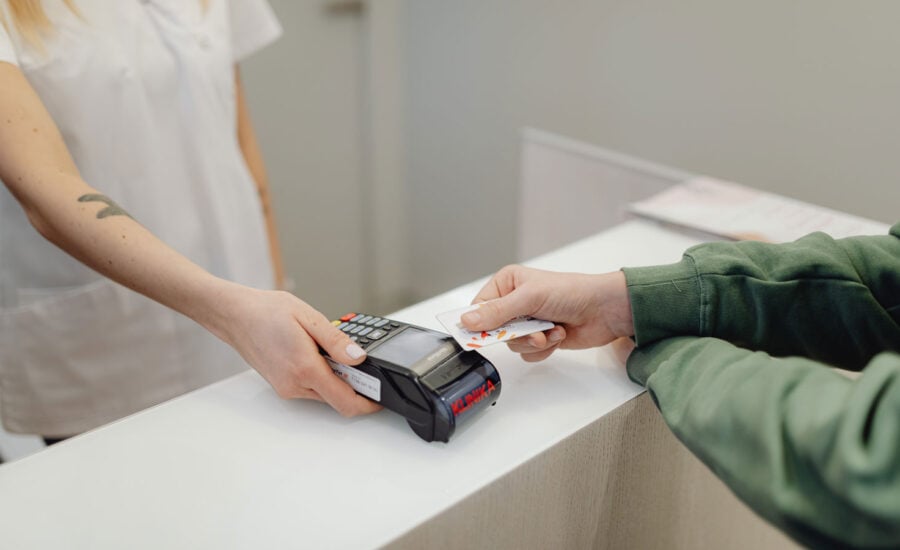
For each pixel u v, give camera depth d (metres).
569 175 1.60
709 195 0.98
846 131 1.19
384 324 0.61
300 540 0.46
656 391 0.55
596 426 0.57
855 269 0.61
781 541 0.85
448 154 1.86
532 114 1.64
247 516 0.48
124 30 0.92
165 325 1.03
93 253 0.67
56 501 0.50
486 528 0.52
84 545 0.47
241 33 1.12
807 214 0.92
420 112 1.88
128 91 0.93
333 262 1.97
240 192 1.08
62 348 0.98
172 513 0.49
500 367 0.63
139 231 0.67
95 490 0.51
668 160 1.44
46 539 0.47
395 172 1.98
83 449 0.55
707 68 1.32
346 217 1.95
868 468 0.36
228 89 1.04
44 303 0.95
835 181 1.23
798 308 0.61
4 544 0.47
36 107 0.76
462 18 1.68
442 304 0.73
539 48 1.56
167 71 0.97
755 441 0.43
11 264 0.93
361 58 1.79
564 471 0.56
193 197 1.04
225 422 0.57
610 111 1.49
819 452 0.39
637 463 0.63
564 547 0.61
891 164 1.16
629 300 0.61
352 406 0.56
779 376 0.45
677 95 1.38
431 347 0.57
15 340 0.97
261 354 0.57
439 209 1.96
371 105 1.85
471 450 0.54
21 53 0.85
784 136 1.26
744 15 1.23
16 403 1.01
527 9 1.55
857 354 0.62
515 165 1.72
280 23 1.61
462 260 1.96
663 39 1.36
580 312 0.62
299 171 1.80
